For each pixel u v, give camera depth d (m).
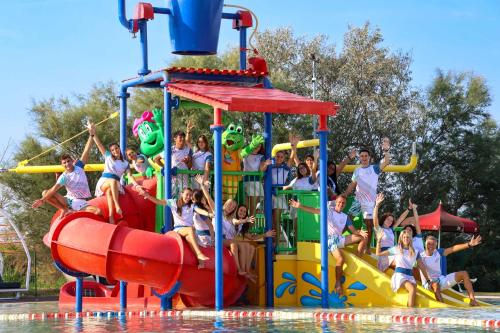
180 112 39.53
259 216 17.28
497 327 11.73
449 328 11.59
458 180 46.38
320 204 15.61
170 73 16.14
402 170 18.39
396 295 15.84
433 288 16.62
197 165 16.95
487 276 42.16
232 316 14.00
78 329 11.91
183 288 15.29
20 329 12.03
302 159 40.00
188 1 16.89
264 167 16.62
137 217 16.81
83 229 15.16
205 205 15.48
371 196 17.45
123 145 17.80
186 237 15.22
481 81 46.94
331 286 16.34
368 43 47.44
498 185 45.53
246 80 17.06
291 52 47.53
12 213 38.78
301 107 15.15
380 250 16.83
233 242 15.95
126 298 17.00
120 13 17.03
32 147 39.69
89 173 39.69
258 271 16.83
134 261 14.73
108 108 42.41
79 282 16.06
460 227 27.83
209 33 17.06
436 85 47.12
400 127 46.19
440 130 47.09
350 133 46.09
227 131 17.17
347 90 47.22
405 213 17.36
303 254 16.73
